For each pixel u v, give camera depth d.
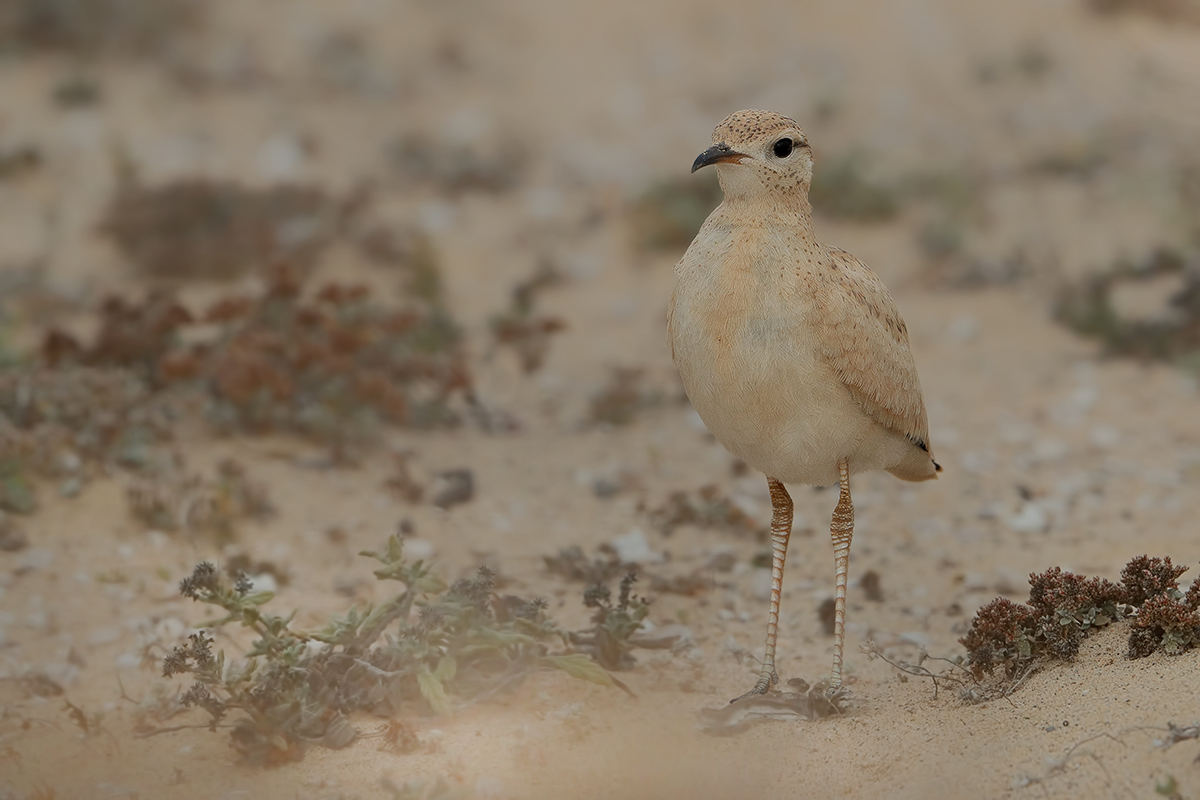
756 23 29.56
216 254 18.02
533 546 11.10
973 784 6.73
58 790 7.25
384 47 27.69
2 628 9.34
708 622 9.80
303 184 20.06
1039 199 20.19
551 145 23.48
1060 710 7.21
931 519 11.66
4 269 17.55
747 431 7.58
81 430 12.02
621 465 12.95
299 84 25.42
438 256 18.81
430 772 7.27
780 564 8.30
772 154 7.37
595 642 8.78
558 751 7.50
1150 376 14.77
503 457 13.07
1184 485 12.05
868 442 7.88
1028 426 13.70
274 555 10.70
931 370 15.25
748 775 7.21
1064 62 25.98
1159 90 24.02
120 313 13.73
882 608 9.99
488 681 8.24
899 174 21.06
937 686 8.03
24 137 21.92
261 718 7.61
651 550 11.05
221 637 9.38
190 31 27.27
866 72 26.50
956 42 27.64
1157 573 8.05
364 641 8.18
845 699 7.94
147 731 7.98
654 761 7.40
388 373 13.73
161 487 11.34
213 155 21.88
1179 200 19.33
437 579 8.36
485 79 26.53
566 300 17.94
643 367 15.59
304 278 17.16
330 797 7.05
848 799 6.89
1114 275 17.17
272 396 12.75
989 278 17.62
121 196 19.05
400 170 21.91
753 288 7.31
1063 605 7.94
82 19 26.31
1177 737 6.51
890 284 17.81
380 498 11.88
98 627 9.46
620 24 29.61
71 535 10.77
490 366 15.62
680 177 20.66
